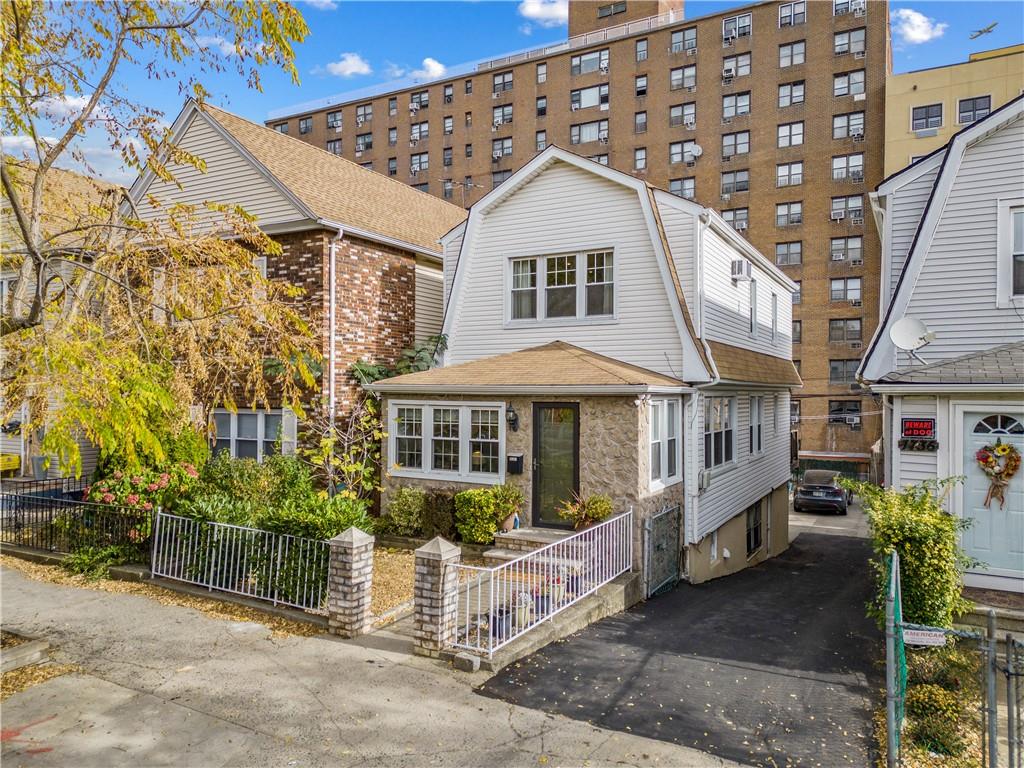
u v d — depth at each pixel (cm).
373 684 673
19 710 616
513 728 590
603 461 1140
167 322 955
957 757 553
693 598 1150
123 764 529
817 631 935
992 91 3494
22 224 727
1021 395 890
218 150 1573
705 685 699
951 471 927
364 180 1962
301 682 675
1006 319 967
